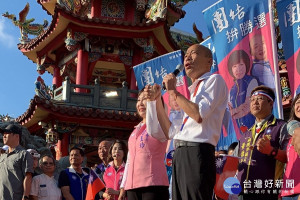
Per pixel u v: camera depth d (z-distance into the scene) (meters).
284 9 6.95
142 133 5.49
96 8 23.05
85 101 20.19
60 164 17.09
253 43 7.19
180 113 4.87
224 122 7.02
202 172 4.16
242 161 5.29
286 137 5.04
